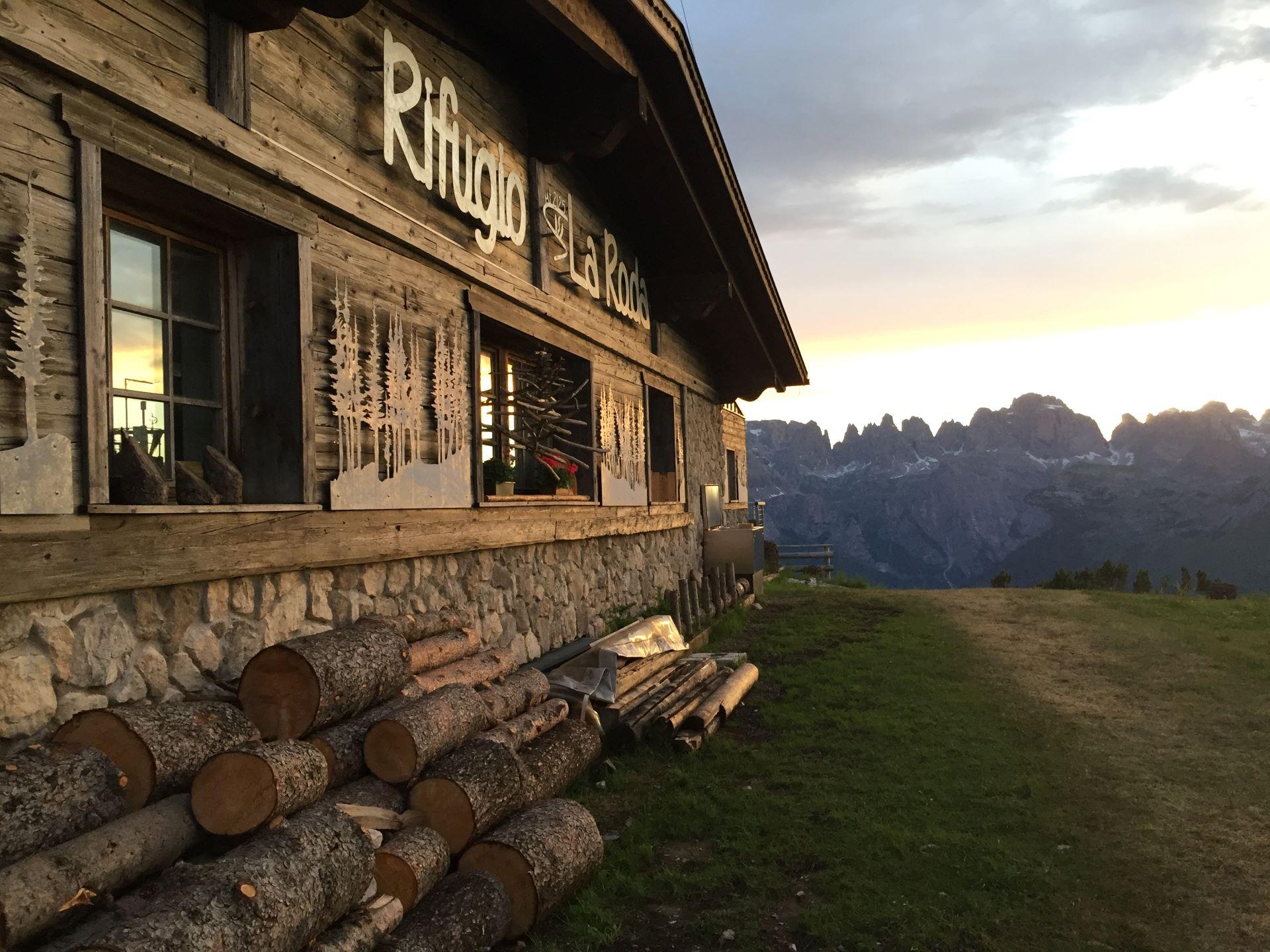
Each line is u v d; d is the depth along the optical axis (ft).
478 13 20.48
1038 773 18.65
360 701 12.28
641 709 21.52
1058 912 12.60
